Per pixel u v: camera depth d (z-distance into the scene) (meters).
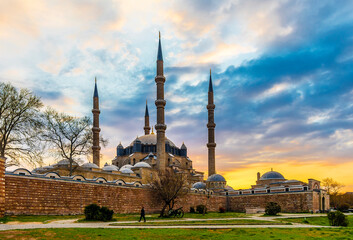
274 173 104.94
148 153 114.94
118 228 30.08
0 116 55.81
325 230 31.19
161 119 96.81
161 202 73.44
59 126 72.50
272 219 49.41
